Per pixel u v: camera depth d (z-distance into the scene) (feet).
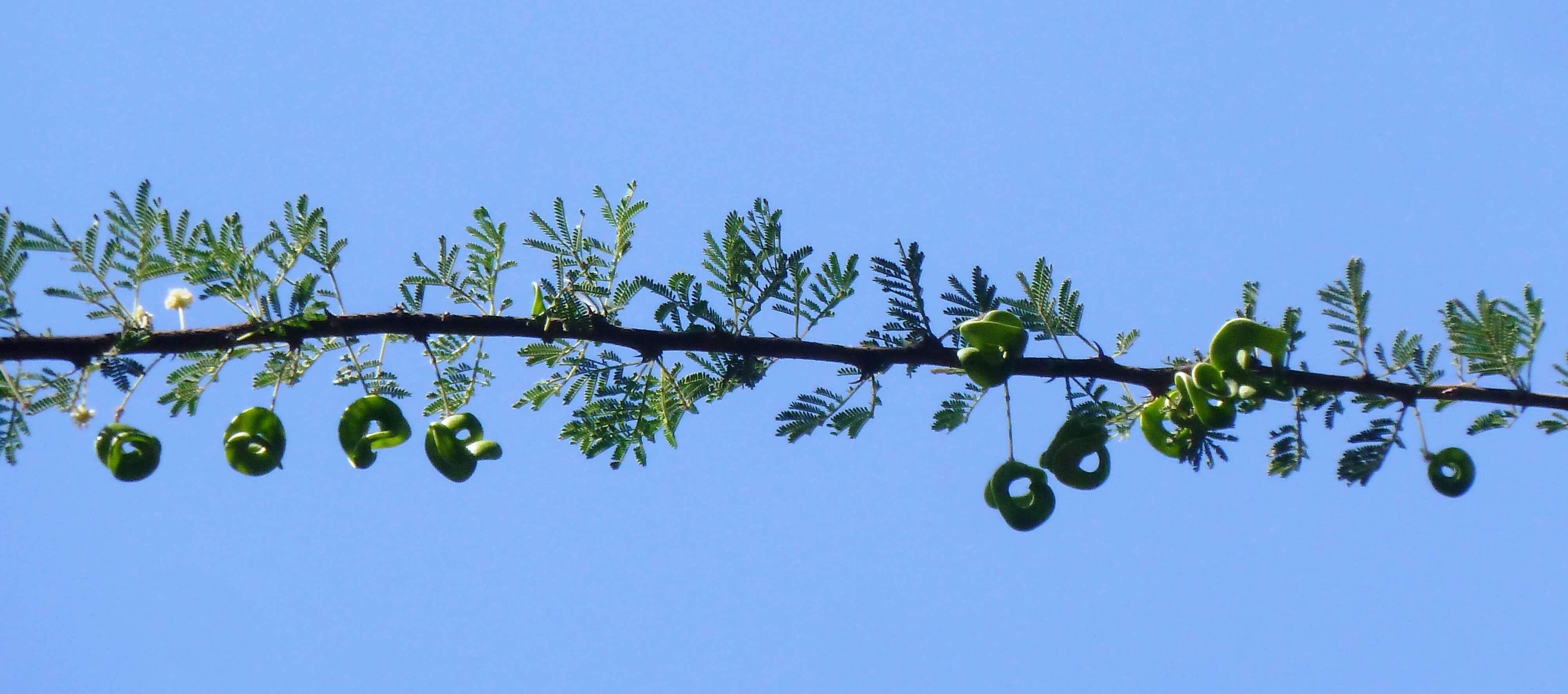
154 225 16.85
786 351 17.88
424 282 18.49
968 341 17.61
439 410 19.51
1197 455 18.62
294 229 17.38
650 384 19.08
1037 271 19.22
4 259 15.94
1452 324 19.04
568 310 17.48
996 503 18.20
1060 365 17.93
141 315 16.39
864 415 18.84
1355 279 19.13
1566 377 19.54
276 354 18.75
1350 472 18.76
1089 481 18.38
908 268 18.24
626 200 19.17
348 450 17.53
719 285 18.85
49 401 16.56
